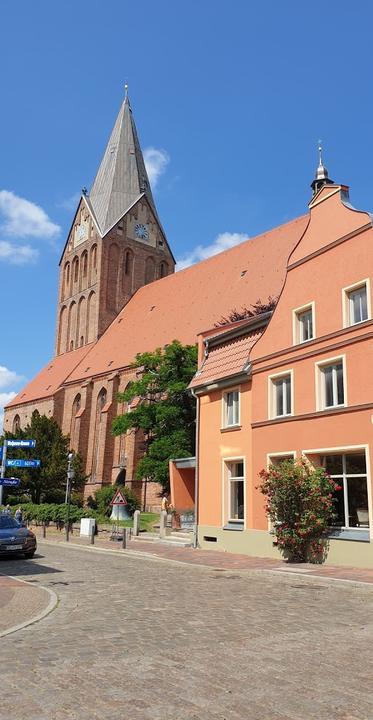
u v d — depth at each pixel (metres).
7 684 6.45
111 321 71.50
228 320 40.94
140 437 52.41
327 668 7.04
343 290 19.36
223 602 11.91
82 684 6.43
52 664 7.23
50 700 5.93
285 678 6.64
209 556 21.69
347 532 17.94
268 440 21.69
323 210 20.95
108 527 33.50
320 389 19.73
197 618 10.19
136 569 18.42
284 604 11.60
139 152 80.56
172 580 15.62
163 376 37.97
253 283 49.38
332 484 18.70
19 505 45.69
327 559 18.36
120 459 57.19
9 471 48.09
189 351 37.97
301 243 21.73
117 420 40.09
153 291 67.88
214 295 53.88
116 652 7.82
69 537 33.75
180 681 6.53
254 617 10.23
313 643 8.27
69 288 77.94
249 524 22.27
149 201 78.00
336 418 18.73
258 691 6.19
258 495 21.91
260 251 52.44
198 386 26.22
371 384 17.64
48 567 19.05
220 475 24.53
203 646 8.12
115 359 61.97
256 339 24.30
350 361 18.53
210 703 5.84
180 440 35.91
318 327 20.20
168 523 30.03
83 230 76.88
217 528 24.23
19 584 14.86
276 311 22.39
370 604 11.55
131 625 9.64
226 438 24.41
